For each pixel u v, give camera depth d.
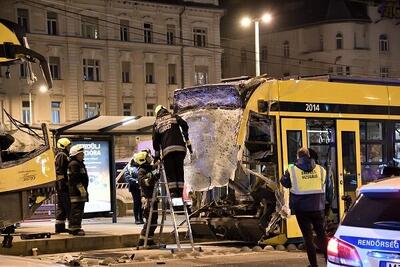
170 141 12.80
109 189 17.41
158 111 13.17
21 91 48.72
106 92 53.06
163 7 55.78
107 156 17.42
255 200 13.20
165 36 56.06
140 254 12.35
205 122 13.67
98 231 14.84
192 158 13.80
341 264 5.82
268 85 13.19
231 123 13.32
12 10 48.50
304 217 10.43
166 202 14.52
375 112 14.53
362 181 14.10
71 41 51.12
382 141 14.59
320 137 13.65
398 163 14.80
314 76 14.30
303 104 13.47
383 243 5.59
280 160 13.02
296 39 67.19
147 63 55.38
